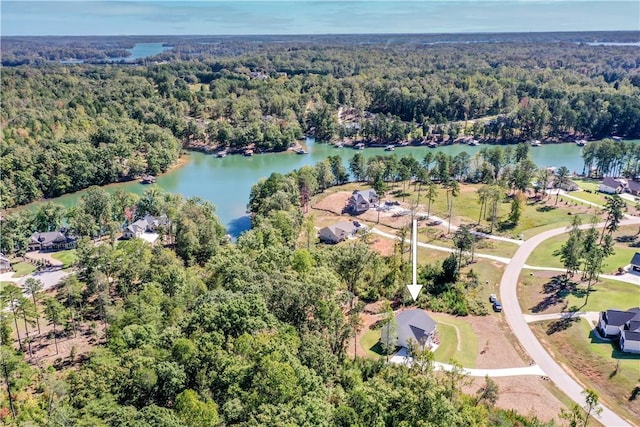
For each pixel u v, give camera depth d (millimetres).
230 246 102812
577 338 75938
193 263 102188
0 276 106062
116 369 51875
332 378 59188
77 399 49781
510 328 80938
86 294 93938
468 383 64562
